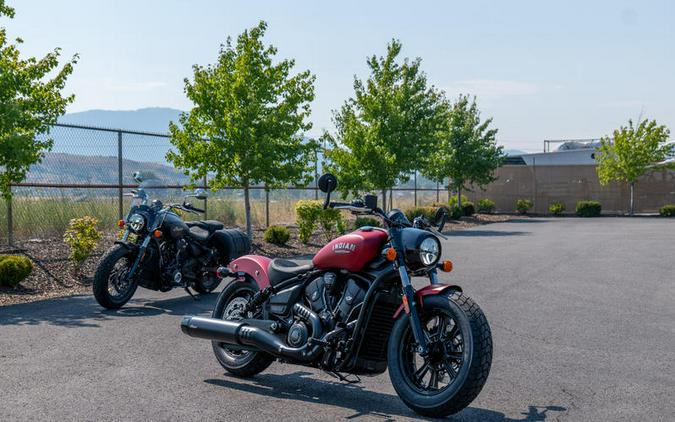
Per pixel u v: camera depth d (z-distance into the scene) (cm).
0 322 952
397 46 2973
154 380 678
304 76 2017
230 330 665
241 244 1201
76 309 1057
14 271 1212
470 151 3891
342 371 618
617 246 2158
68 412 580
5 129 1274
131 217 1096
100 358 760
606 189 4550
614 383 682
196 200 2252
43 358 758
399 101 2920
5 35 1388
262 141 1898
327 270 640
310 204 2066
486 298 1180
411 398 578
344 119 2897
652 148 4297
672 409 603
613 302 1148
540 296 1202
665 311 1070
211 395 632
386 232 616
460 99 3938
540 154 4612
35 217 1742
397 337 595
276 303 668
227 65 1991
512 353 800
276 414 581
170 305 1101
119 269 1080
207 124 1942
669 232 2805
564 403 618
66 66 1412
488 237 2544
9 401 608
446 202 4209
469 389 551
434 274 609
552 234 2702
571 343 852
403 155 2850
